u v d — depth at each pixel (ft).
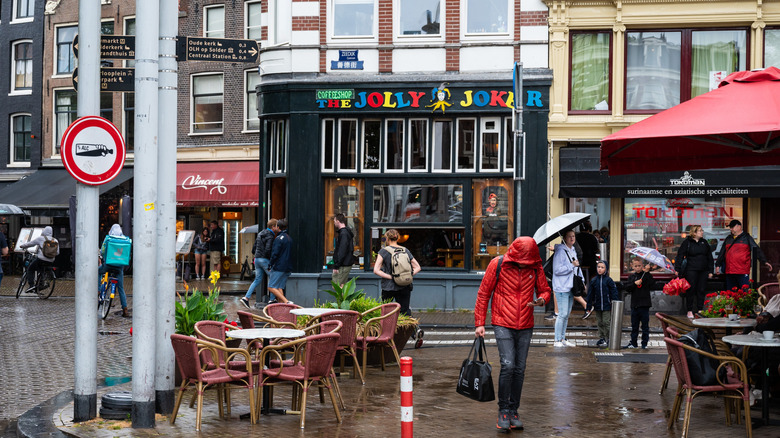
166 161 27.22
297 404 28.50
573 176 60.39
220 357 28.55
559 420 26.53
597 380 33.88
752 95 24.43
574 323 54.95
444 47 63.16
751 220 60.95
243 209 96.02
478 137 63.16
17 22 107.34
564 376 34.86
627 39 62.75
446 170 63.57
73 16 103.91
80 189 25.90
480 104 62.23
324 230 64.39
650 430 25.20
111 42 27.58
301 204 63.77
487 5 63.16
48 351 42.11
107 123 25.64
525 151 62.08
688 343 25.46
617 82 61.87
